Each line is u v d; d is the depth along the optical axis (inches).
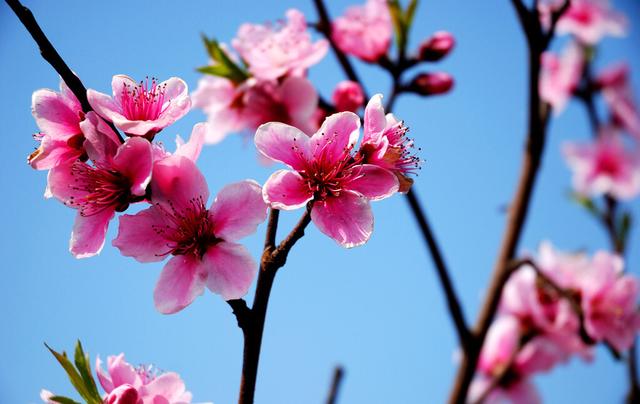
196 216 18.8
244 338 18.7
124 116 19.0
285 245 18.7
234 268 18.8
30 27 18.5
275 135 18.9
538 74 25.5
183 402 19.3
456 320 25.3
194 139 18.8
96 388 19.4
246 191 18.9
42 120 18.9
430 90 24.2
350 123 18.9
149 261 18.9
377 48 24.4
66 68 18.7
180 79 19.2
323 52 23.4
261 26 23.7
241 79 23.5
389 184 18.8
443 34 24.4
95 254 19.0
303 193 18.8
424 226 25.0
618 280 25.6
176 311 18.8
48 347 19.4
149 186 18.9
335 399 22.7
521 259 25.4
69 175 19.0
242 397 18.6
